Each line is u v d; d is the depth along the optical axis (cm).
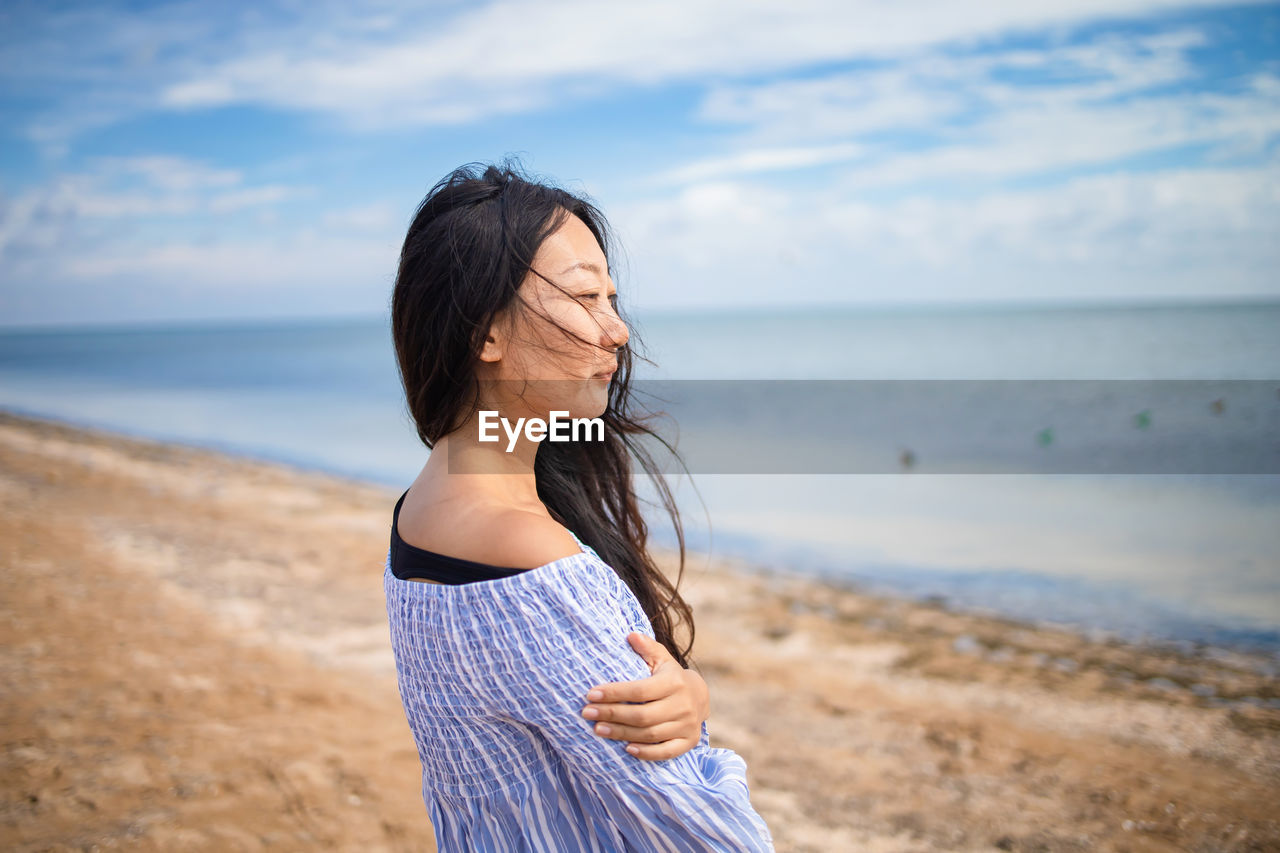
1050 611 700
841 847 353
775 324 10044
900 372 3591
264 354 7450
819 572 819
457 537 98
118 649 513
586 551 102
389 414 2403
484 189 109
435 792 106
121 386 3778
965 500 1145
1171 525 964
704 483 1323
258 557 773
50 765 359
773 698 521
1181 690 536
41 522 851
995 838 362
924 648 617
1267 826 373
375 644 559
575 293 106
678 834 94
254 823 326
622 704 92
